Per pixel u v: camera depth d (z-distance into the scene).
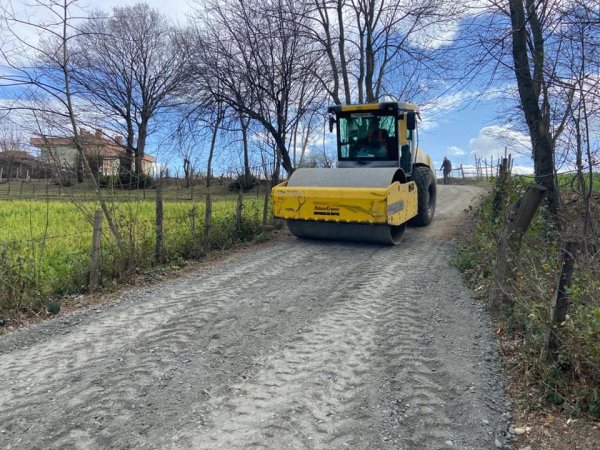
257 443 2.97
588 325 3.31
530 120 7.09
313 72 13.33
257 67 12.65
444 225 11.72
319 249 8.98
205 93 12.93
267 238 10.14
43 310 5.58
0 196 22.75
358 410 3.35
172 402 3.47
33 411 3.36
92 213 8.69
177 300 5.82
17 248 6.32
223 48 12.61
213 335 4.70
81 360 4.16
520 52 6.53
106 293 6.29
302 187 9.25
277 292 6.14
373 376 3.82
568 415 3.22
